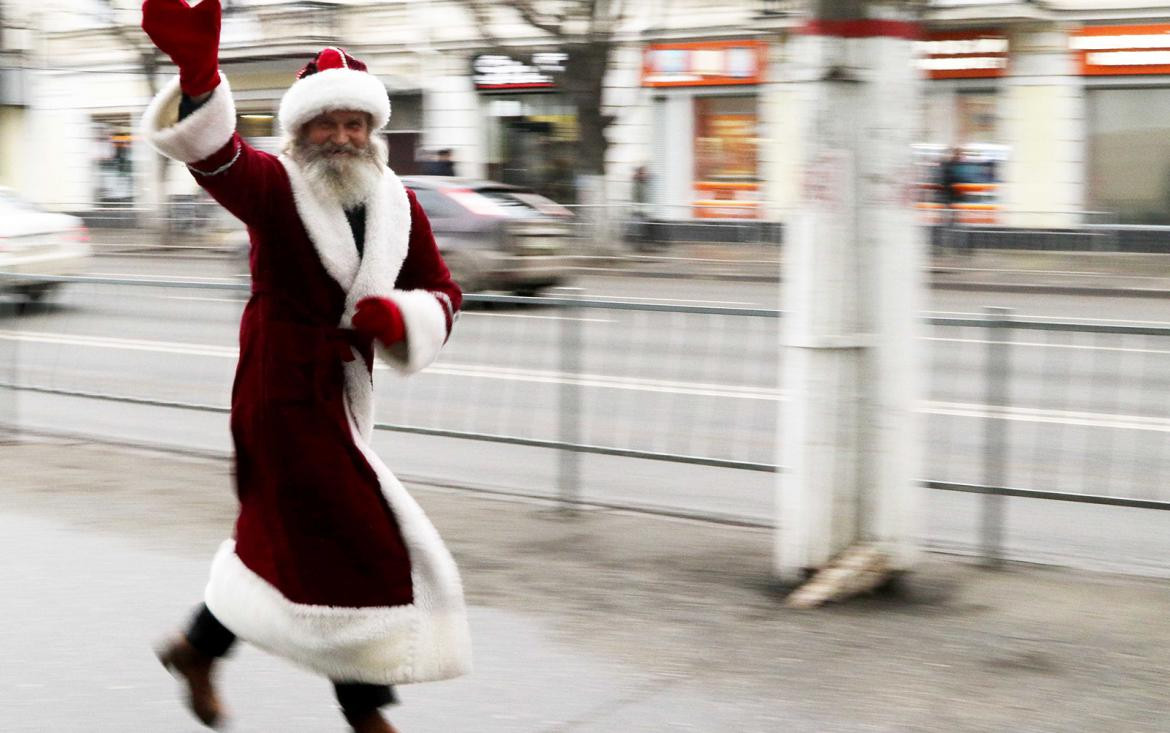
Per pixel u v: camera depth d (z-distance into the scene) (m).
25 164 36.47
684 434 7.42
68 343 8.96
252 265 3.43
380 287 3.38
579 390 6.82
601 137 23.27
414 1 29.98
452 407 7.98
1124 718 4.07
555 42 24.58
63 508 6.62
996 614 5.06
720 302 17.50
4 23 35.66
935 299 18.52
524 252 16.73
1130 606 5.18
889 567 5.29
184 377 8.66
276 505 3.38
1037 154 24.52
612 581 5.46
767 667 4.50
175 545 5.98
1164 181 23.73
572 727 4.03
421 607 3.42
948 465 7.44
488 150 29.69
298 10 30.95
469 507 6.77
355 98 3.30
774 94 25.33
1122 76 23.75
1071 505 6.96
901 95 5.16
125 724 4.08
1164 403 7.38
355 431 3.44
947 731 3.98
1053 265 20.31
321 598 3.34
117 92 34.53
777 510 6.93
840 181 5.11
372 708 3.55
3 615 5.03
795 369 5.25
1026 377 7.64
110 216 29.48
